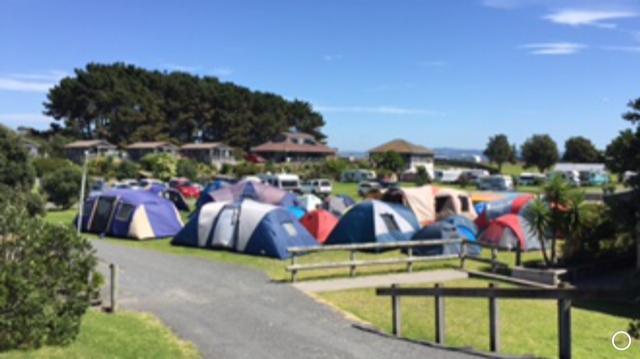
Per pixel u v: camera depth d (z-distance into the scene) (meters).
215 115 117.00
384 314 12.80
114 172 66.19
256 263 19.09
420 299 14.95
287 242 20.70
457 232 21.59
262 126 119.19
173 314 12.34
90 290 9.42
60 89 112.38
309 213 24.73
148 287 15.10
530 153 94.62
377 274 17.88
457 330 12.00
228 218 21.73
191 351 9.76
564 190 20.16
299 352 9.76
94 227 25.69
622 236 19.62
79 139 110.19
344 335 10.87
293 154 106.19
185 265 18.45
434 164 111.81
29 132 115.19
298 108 135.88
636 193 15.66
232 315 12.37
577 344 11.41
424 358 9.28
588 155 102.81
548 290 8.04
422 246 20.70
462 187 67.75
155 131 110.31
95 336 9.59
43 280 8.77
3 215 8.91
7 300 8.08
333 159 83.31
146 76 120.19
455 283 17.08
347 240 22.58
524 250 23.53
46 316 8.42
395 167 83.00
